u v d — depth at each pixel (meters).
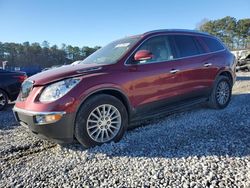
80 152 3.74
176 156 3.39
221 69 5.70
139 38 4.62
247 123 4.55
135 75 4.23
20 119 4.02
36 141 4.36
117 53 4.46
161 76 4.54
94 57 4.82
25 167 3.39
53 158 3.62
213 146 3.63
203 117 5.15
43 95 3.66
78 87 3.68
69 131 3.63
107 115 3.95
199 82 5.23
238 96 7.30
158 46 4.75
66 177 3.03
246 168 2.93
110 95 3.97
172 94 4.74
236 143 3.68
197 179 2.77
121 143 3.96
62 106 3.54
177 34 5.14
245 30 67.19
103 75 3.93
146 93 4.36
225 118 4.99
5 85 7.70
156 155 3.48
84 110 3.70
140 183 2.78
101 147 3.82
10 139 4.55
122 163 3.30
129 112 4.22
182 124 4.76
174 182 2.74
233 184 2.62
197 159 3.26
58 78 3.71
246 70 17.31
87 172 3.12
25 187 2.86
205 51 5.50
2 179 3.08
